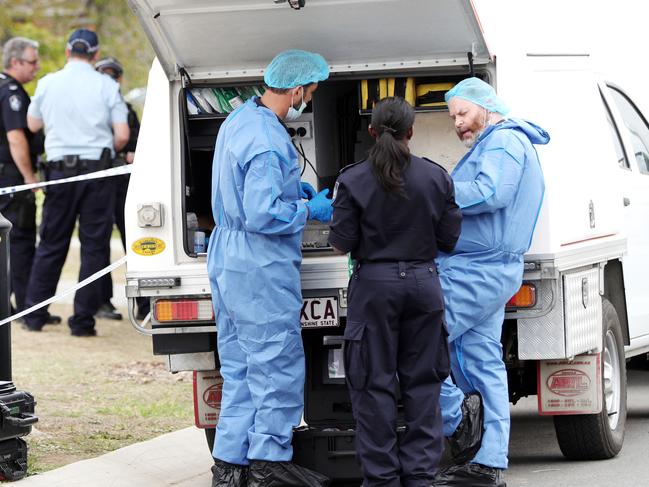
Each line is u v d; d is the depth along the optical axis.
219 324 23.72
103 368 38.62
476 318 23.23
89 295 43.41
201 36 24.34
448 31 24.00
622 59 35.38
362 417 21.69
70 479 24.95
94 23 85.19
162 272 24.41
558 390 25.78
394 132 21.58
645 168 32.84
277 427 23.05
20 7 87.00
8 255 24.88
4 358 24.75
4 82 43.44
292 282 23.11
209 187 27.09
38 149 44.44
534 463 27.12
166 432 30.42
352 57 24.92
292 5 23.22
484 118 23.69
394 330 21.75
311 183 26.50
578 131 26.89
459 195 22.62
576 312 25.03
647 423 31.69
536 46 26.58
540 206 23.69
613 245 27.81
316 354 24.81
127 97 83.06
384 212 21.45
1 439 23.83
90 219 43.06
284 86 23.28
